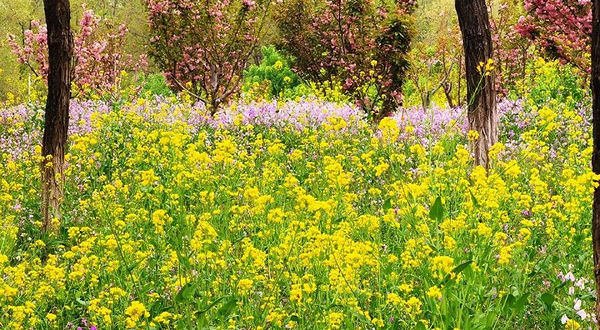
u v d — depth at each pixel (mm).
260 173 10766
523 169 8844
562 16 13977
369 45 17859
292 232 5750
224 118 14117
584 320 5434
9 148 12719
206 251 5414
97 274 6016
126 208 8516
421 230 5535
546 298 5207
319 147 11422
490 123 8562
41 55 19594
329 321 4902
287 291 5684
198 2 16938
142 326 5094
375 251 5711
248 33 17266
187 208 8555
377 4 18984
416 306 4820
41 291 5629
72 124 13945
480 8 8523
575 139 11305
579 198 6965
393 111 17328
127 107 14445
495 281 5453
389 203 6082
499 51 18844
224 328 5020
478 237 5465
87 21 19547
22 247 7848
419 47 18562
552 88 14375
